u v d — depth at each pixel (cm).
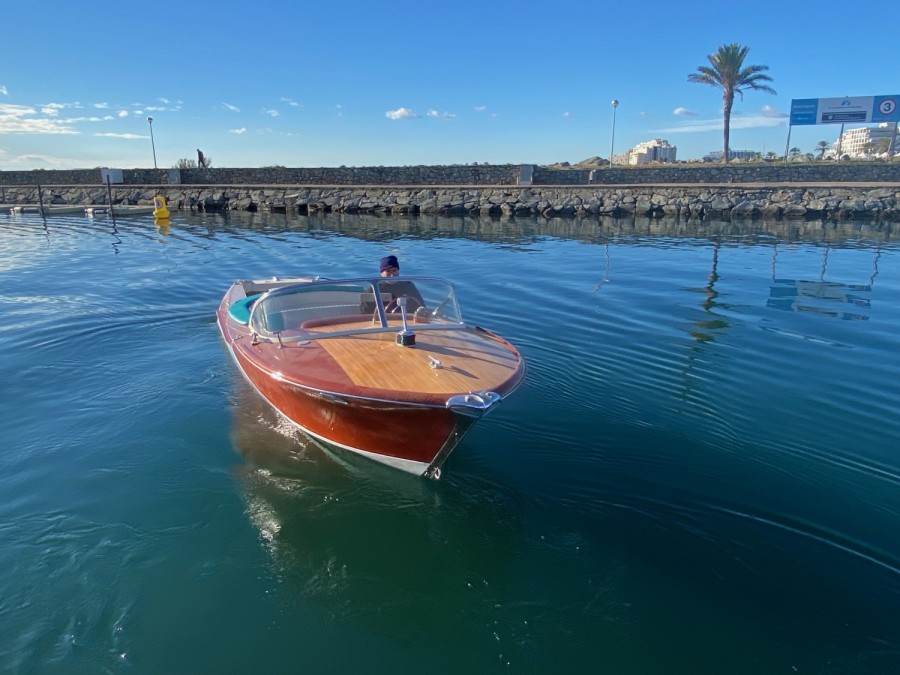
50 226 2491
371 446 498
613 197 3111
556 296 1152
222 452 537
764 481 488
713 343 835
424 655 336
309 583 387
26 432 565
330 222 2717
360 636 348
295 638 345
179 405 629
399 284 615
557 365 750
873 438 554
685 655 334
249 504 465
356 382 467
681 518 444
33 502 457
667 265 1509
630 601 371
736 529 431
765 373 718
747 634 346
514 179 3762
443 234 2241
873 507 452
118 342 835
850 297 1130
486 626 355
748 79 4181
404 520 452
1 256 1636
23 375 705
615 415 607
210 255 1675
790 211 2842
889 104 3862
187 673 320
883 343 829
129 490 477
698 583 383
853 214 2791
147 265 1495
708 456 527
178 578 387
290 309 592
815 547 411
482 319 979
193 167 4328
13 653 326
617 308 1051
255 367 539
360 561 408
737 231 2312
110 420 593
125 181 4109
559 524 441
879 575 385
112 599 367
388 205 3244
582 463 518
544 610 367
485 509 460
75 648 332
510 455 532
